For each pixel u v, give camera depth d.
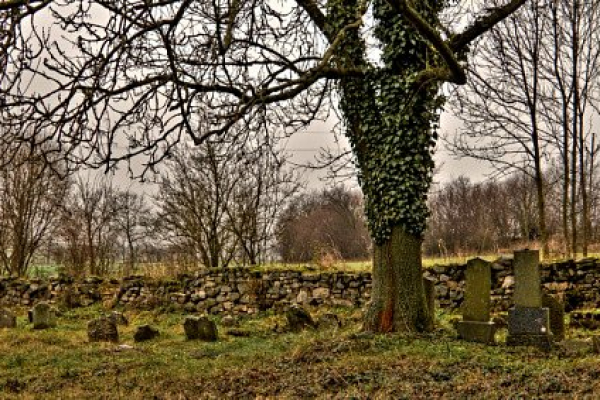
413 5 12.29
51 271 32.97
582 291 16.70
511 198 46.94
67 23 8.17
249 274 20.95
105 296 23.31
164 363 11.10
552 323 12.34
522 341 11.18
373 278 13.35
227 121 9.67
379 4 13.24
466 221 46.75
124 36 8.03
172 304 21.83
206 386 8.73
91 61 8.34
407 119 12.86
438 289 18.31
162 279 22.61
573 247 20.75
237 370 9.81
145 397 8.29
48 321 18.41
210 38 8.92
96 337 15.32
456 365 9.30
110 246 32.03
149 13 8.22
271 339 14.28
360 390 7.87
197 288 21.62
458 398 7.18
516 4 12.75
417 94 12.17
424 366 9.26
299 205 47.16
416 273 12.98
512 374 8.50
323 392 7.96
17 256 29.03
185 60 9.93
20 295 25.11
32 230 29.42
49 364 11.52
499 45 21.28
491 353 10.30
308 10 13.05
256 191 26.34
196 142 8.74
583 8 20.52
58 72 8.27
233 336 16.02
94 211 30.48
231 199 25.78
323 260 22.59
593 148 23.88
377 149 13.30
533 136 21.11
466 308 12.08
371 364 9.52
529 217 40.81
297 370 9.48
